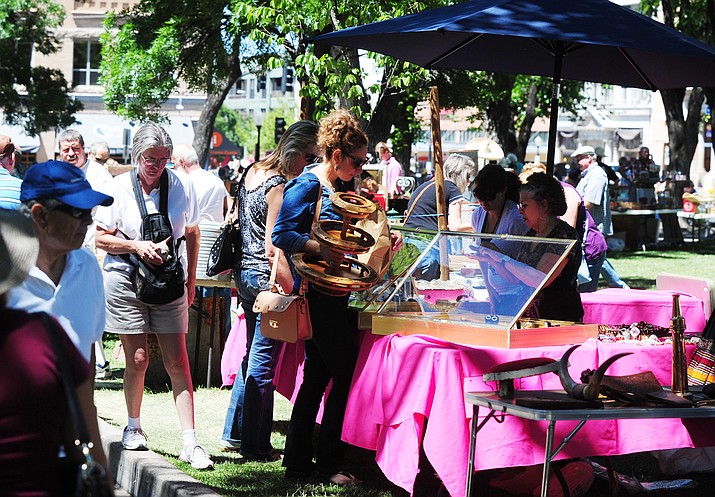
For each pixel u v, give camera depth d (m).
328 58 12.35
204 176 9.54
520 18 6.31
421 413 5.32
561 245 5.64
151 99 29.19
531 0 6.66
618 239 26.69
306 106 12.32
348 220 5.73
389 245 5.89
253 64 30.19
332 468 6.11
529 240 5.73
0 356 2.79
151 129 6.21
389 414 5.52
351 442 5.84
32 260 2.94
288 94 71.56
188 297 6.60
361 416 5.79
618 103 58.72
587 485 5.73
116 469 6.37
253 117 72.38
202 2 25.98
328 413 6.05
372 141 18.42
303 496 5.78
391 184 18.27
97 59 54.25
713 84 7.98
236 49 25.23
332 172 5.96
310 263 5.78
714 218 29.31
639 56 7.97
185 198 6.37
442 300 5.78
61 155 8.70
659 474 6.55
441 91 26.39
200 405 8.21
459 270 5.84
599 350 5.58
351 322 6.24
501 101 30.61
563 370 4.91
